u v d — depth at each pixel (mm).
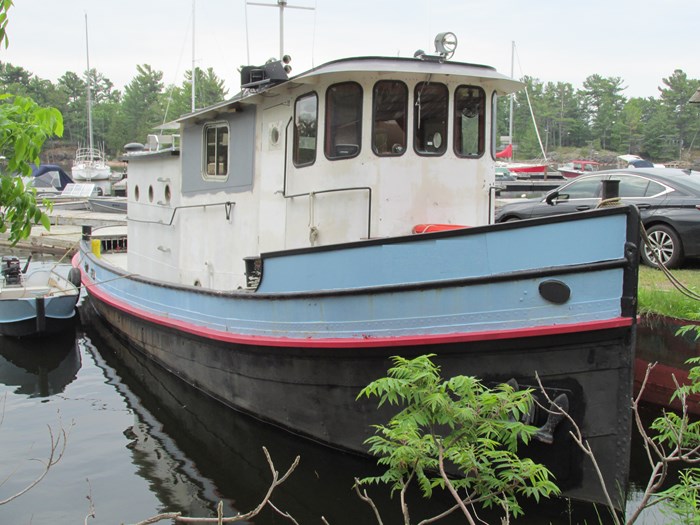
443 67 6922
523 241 5449
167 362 9617
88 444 7871
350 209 7043
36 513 6176
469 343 5723
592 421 5465
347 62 6785
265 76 7598
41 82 88938
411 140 7051
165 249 10695
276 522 6031
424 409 4344
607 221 5137
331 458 7035
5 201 3875
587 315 5262
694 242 10539
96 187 42281
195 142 9500
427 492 4297
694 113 76562
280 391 7309
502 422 4332
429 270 5887
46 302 12859
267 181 8039
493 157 7582
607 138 88688
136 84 88750
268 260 7246
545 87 95625
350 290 6324
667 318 8320
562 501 5715
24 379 10625
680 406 8219
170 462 7371
